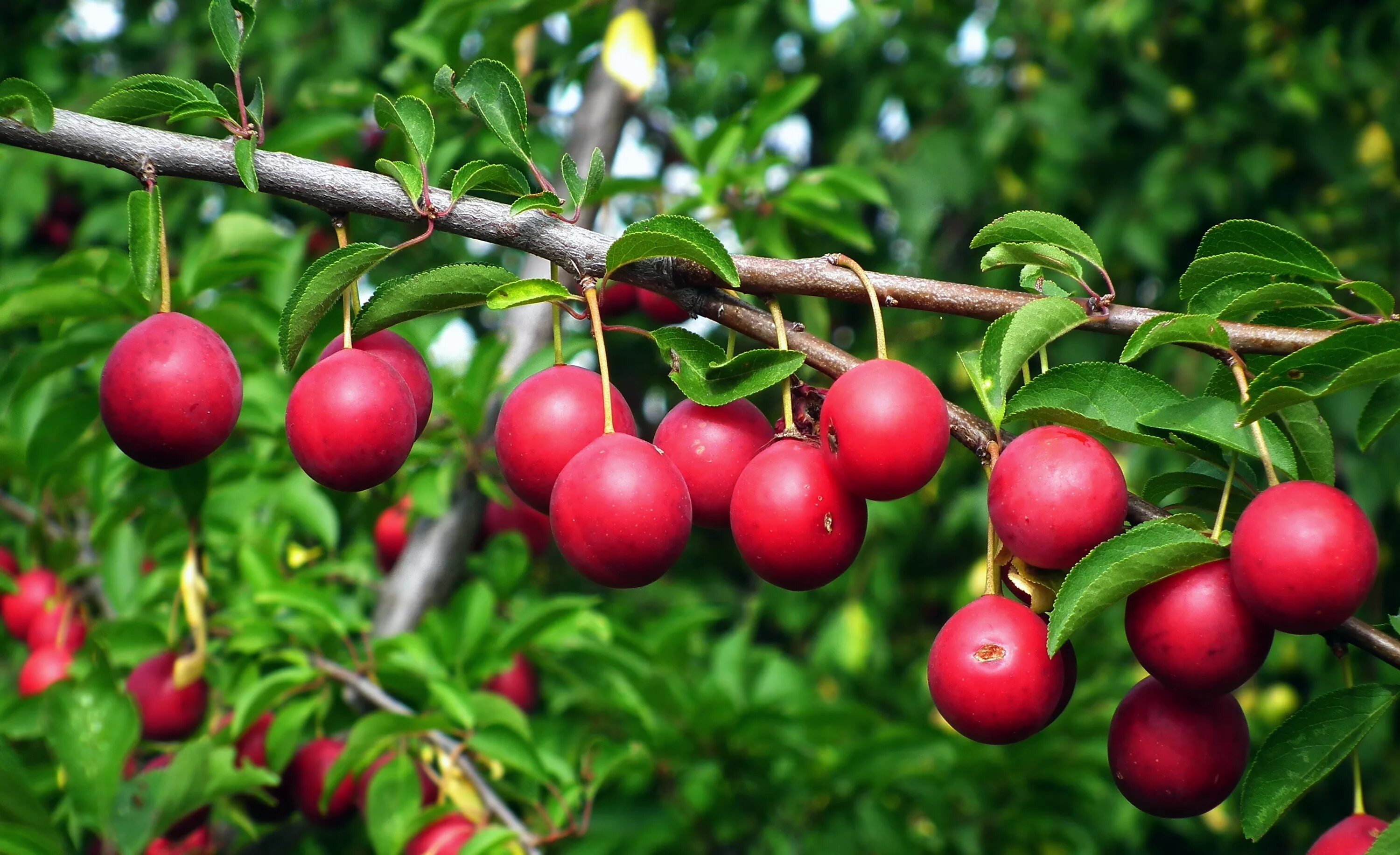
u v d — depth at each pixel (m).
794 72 2.07
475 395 0.96
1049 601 0.69
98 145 0.70
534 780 0.92
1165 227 1.75
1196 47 1.88
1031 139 1.88
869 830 1.12
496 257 1.71
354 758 0.86
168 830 0.86
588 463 0.69
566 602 0.92
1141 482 1.60
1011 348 0.69
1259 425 0.68
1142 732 0.70
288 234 1.78
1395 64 1.84
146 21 1.88
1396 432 1.56
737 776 1.11
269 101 1.76
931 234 2.03
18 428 1.06
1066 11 1.86
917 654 2.03
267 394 0.98
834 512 0.69
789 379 0.71
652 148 1.79
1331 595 0.66
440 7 1.12
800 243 1.27
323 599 0.90
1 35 1.81
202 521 0.97
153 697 0.89
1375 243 1.78
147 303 0.88
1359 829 0.70
